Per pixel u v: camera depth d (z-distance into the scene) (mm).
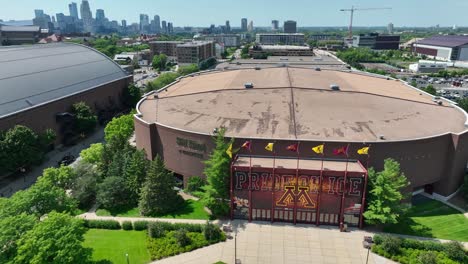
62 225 39344
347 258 45594
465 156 60938
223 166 52625
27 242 36438
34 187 47969
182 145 62344
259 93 76438
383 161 55188
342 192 50594
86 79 109125
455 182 60875
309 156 56344
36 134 78312
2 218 42438
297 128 60969
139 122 68688
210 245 48500
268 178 51562
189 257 45938
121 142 70750
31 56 107688
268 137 58188
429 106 73500
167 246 47406
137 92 126375
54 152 86250
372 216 48531
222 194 53438
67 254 37031
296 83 81812
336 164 53344
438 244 46125
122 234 51156
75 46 134500
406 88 92125
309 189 51219
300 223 53281
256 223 53469
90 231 51750
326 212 52031
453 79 192000
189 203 59906
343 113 66250
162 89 94562
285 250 47219
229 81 88500
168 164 66125
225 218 54844
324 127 61062
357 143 54281
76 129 92875
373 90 80312
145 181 58781
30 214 44750
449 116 68625
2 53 103125
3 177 71688
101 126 107188
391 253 45688
